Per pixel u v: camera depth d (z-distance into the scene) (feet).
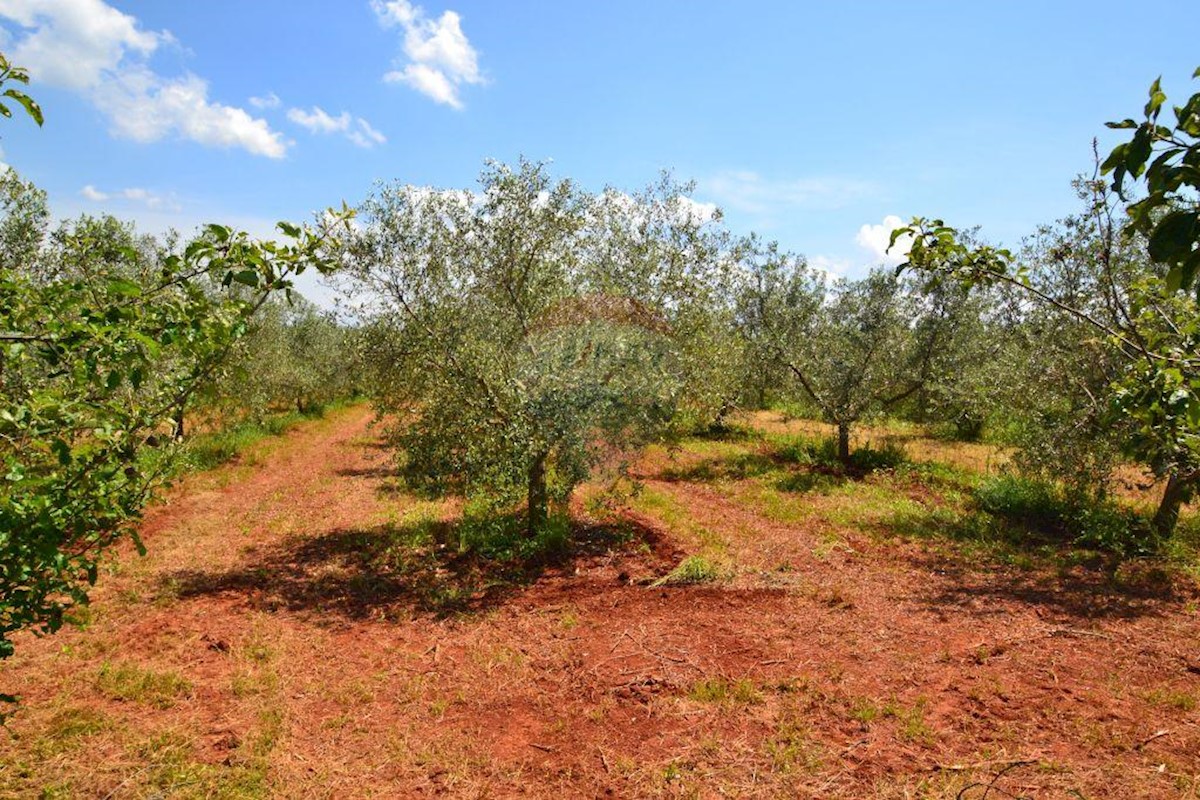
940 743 13.97
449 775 13.34
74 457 8.77
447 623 21.11
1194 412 8.02
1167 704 15.31
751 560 26.71
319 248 10.14
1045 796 12.17
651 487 40.11
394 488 40.81
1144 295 12.32
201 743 14.33
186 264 8.99
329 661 18.49
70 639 19.17
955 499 36.81
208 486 40.14
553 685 17.02
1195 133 5.50
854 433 52.01
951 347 50.44
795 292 55.01
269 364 61.26
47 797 12.31
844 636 19.35
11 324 8.51
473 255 26.40
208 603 22.59
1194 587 22.52
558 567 26.11
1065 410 30.19
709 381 33.37
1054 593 22.65
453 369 25.53
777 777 13.01
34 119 8.13
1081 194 26.25
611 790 12.78
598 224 30.91
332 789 12.90
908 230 11.28
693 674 17.22
